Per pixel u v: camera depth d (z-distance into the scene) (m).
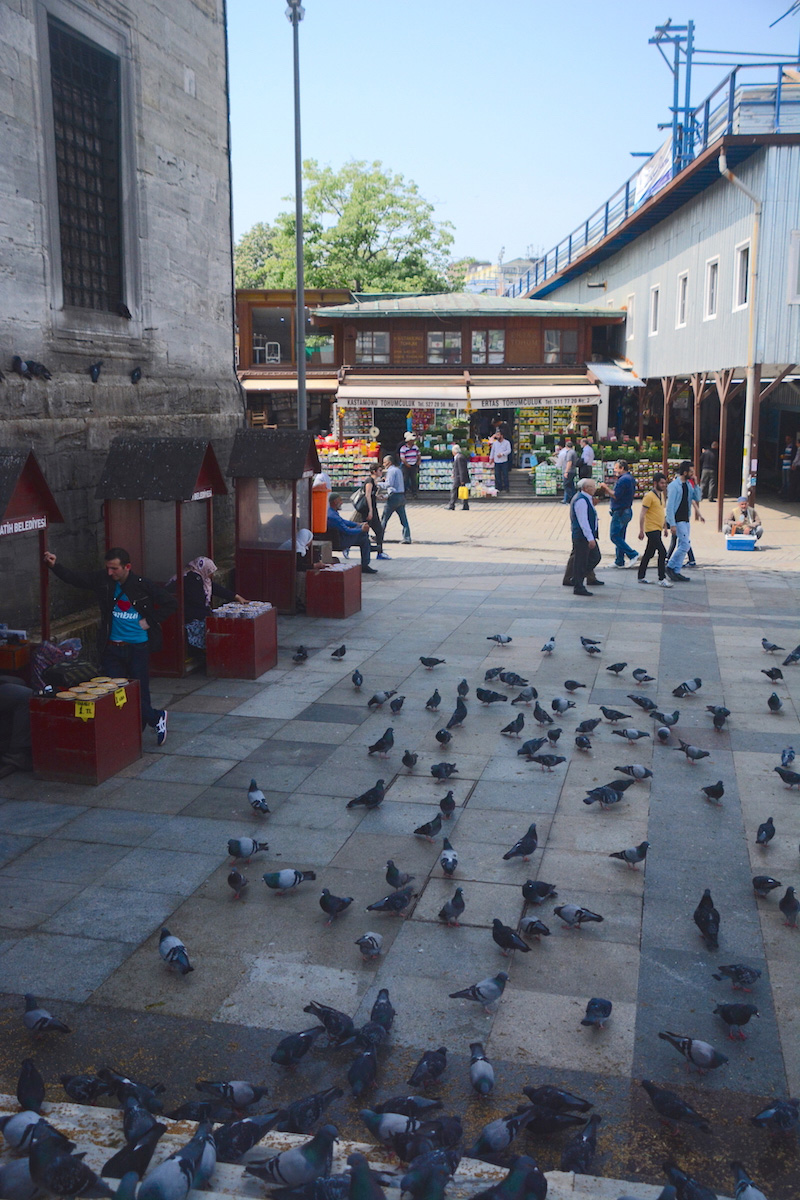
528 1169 3.61
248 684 11.07
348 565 14.68
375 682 11.13
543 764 8.52
